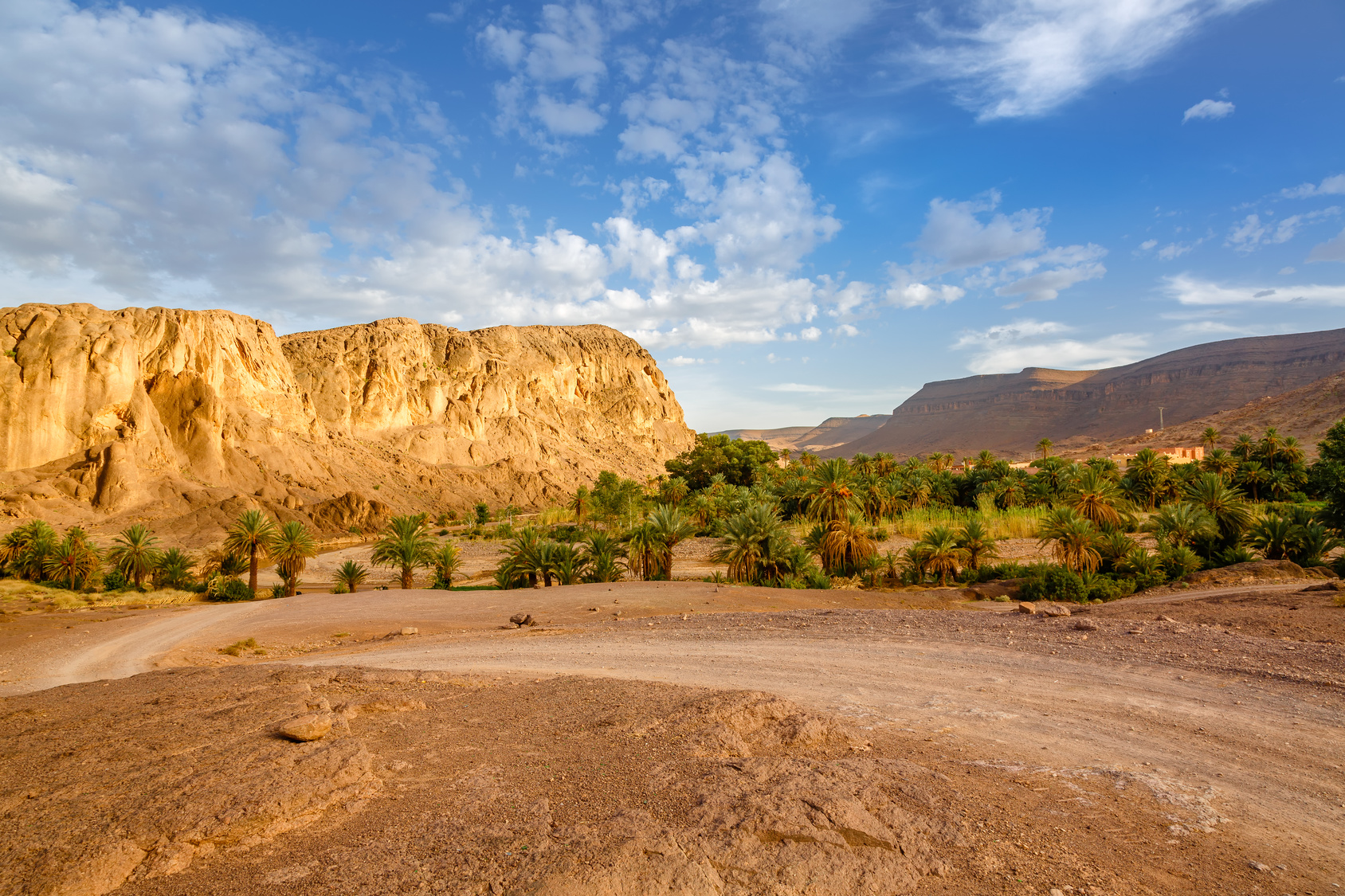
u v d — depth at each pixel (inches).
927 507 2704.2
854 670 419.2
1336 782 222.4
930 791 208.1
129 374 3627.0
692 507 2829.7
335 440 5128.0
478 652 580.4
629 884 153.4
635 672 434.9
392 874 159.0
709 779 205.6
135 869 161.6
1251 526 1334.9
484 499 5290.4
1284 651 383.2
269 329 5270.7
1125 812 203.9
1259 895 158.4
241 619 1051.9
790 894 156.1
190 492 3344.0
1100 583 1050.7
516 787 211.0
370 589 1860.2
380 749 249.0
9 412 3250.5
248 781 197.6
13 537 1781.5
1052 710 313.3
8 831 174.2
